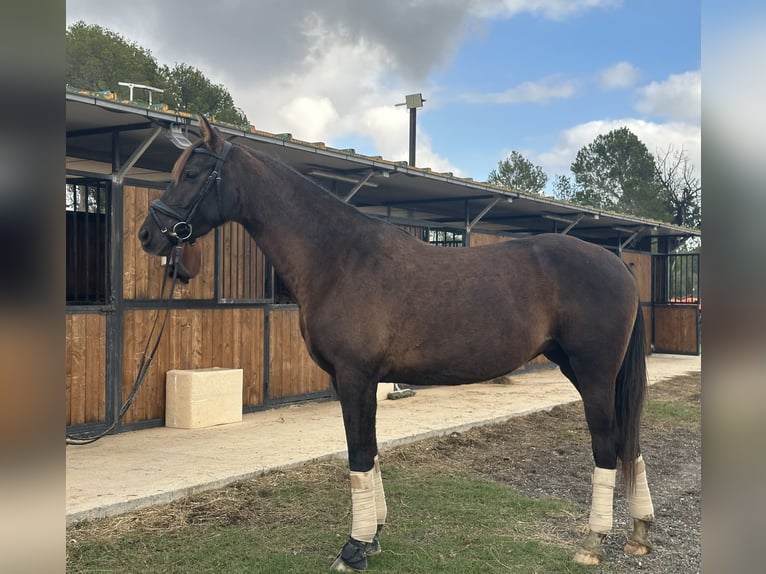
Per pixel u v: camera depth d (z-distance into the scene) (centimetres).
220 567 302
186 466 462
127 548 322
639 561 317
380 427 617
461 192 933
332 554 320
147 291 617
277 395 748
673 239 1558
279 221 321
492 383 1000
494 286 311
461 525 363
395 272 309
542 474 488
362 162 715
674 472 499
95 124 578
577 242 332
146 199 616
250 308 718
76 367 559
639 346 326
